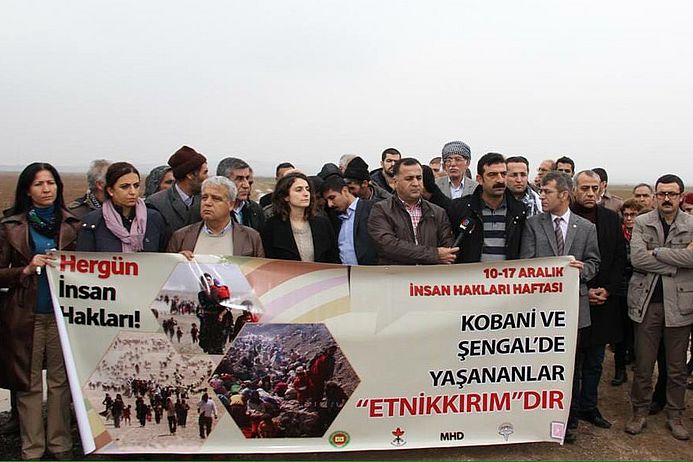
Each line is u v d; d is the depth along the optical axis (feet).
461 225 19.51
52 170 17.16
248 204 22.75
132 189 17.47
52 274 16.79
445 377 17.94
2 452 17.98
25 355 16.75
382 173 31.09
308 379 17.48
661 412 21.90
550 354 18.24
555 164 31.17
